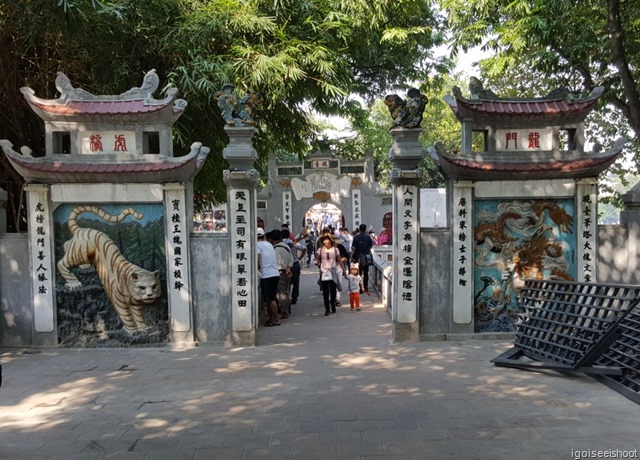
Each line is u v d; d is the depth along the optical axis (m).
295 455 3.94
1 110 9.48
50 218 7.36
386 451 3.98
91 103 7.26
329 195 25.25
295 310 10.98
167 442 4.21
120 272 7.42
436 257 7.71
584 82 10.93
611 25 9.30
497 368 6.19
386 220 23.08
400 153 7.45
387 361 6.59
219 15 8.96
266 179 27.75
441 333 7.73
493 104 7.57
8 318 7.50
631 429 4.33
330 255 10.38
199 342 7.55
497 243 7.73
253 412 4.84
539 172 7.45
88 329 7.48
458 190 7.58
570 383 5.54
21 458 3.97
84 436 4.36
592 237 7.63
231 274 7.47
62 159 7.27
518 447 4.01
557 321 6.09
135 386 5.69
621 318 5.35
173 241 7.41
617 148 7.39
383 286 11.70
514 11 9.81
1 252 7.49
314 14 10.16
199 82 8.60
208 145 10.76
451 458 3.85
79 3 7.10
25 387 5.70
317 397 5.23
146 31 9.04
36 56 9.01
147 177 7.24
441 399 5.11
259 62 8.95
